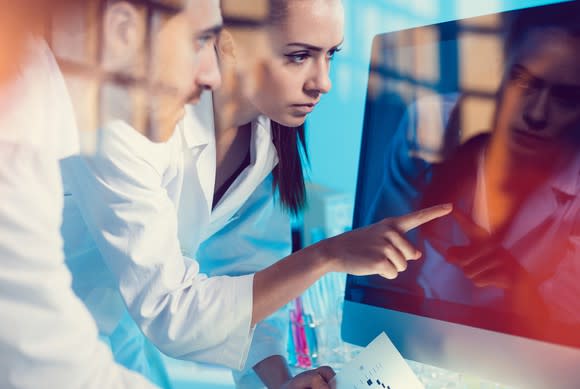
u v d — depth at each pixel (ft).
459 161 2.77
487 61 2.65
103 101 2.55
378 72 3.20
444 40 2.83
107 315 3.64
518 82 2.52
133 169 2.65
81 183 2.71
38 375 2.00
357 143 5.63
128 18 2.50
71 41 2.47
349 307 3.29
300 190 3.96
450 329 2.77
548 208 2.40
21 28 2.34
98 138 2.58
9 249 1.93
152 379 3.90
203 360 2.85
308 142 5.88
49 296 1.98
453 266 2.77
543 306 2.41
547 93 2.41
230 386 3.80
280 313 3.64
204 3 2.59
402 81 3.06
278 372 3.38
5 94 2.20
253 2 3.16
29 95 2.26
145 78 2.58
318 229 5.05
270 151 3.80
